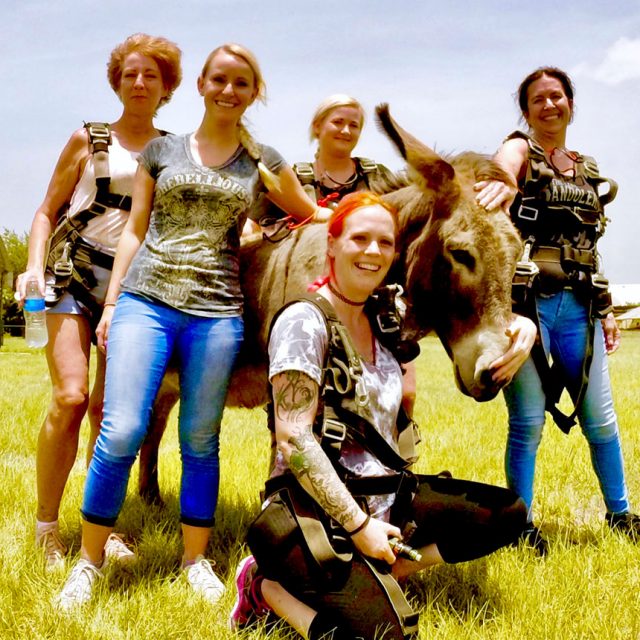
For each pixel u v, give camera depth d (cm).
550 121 418
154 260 346
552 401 416
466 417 820
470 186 358
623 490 432
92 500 333
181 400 355
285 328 286
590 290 409
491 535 301
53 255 398
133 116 419
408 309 373
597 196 420
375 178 470
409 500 302
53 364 385
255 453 637
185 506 354
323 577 268
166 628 288
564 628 297
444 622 304
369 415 292
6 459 611
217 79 350
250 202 362
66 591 321
